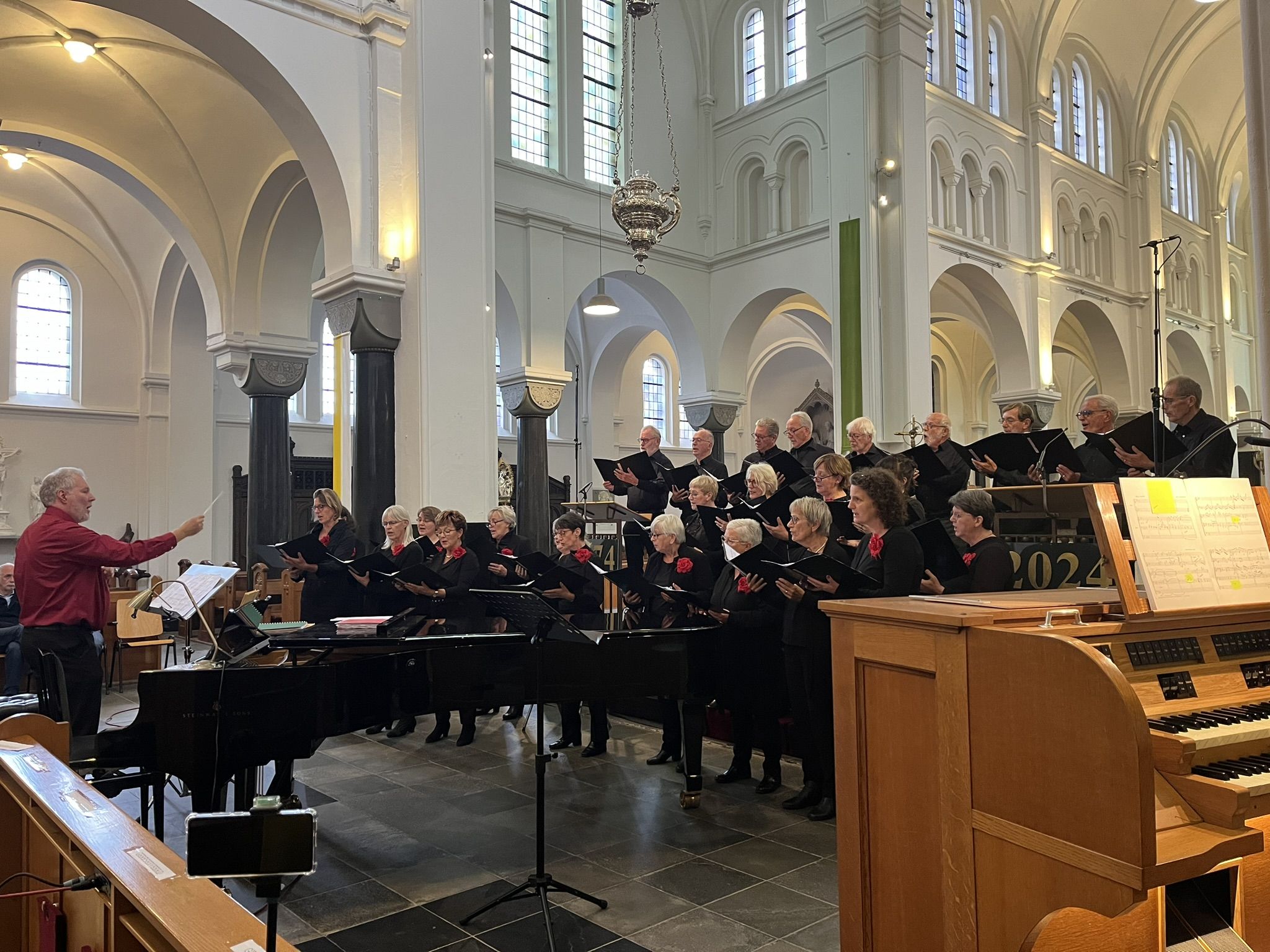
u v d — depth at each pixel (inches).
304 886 161.8
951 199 653.3
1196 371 961.5
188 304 672.4
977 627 94.7
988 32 712.4
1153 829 76.9
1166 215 919.7
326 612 283.1
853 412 554.9
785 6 639.8
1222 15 840.3
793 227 629.3
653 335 904.9
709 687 192.9
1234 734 87.5
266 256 489.1
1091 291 799.7
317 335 744.3
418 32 367.9
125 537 677.3
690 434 944.9
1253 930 106.3
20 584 187.8
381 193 364.2
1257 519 108.7
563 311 585.3
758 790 211.8
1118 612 103.2
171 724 147.0
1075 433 1023.6
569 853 175.8
